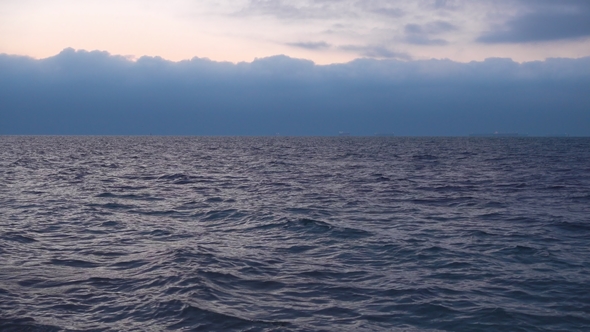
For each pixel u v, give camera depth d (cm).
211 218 2020
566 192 2936
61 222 1867
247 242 1566
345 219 1992
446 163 5841
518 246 1498
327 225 1805
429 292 1073
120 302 984
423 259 1354
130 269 1224
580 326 898
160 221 1944
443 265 1295
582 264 1305
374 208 2306
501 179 3784
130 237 1627
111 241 1560
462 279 1172
